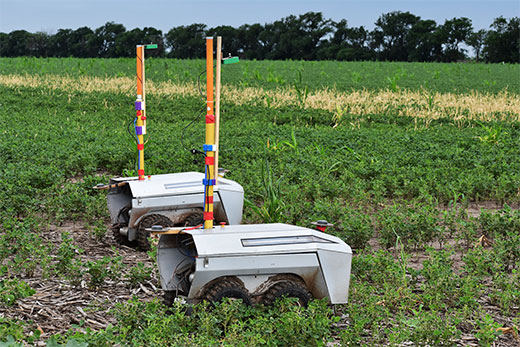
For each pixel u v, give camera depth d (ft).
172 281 19.04
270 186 29.32
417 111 83.41
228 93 101.60
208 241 17.42
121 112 82.89
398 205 34.53
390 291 20.71
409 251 28.14
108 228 30.71
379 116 80.48
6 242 24.43
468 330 19.12
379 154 49.85
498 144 57.36
